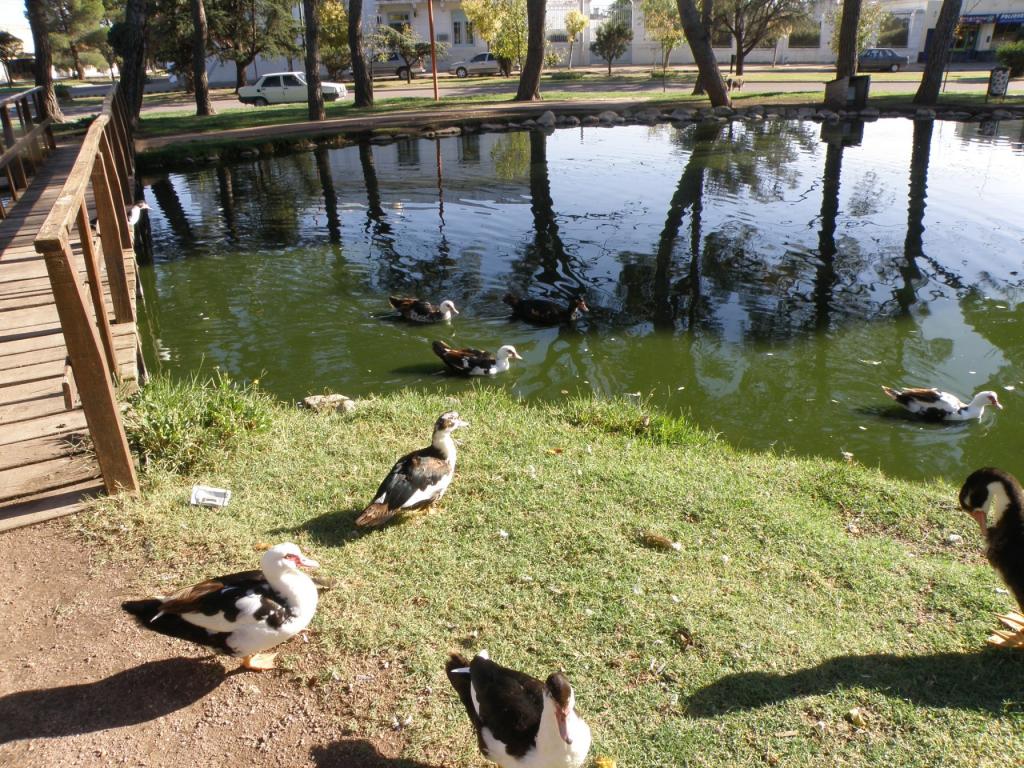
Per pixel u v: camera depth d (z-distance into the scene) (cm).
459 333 1111
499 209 1756
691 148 2405
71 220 521
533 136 2695
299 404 827
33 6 2592
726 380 954
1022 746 354
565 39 5753
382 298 1253
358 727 375
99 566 484
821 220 1609
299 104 3797
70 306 498
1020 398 898
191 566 481
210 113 3328
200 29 3216
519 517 542
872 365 988
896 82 3903
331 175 2172
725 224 1599
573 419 762
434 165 2264
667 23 4212
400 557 497
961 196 1758
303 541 512
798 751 354
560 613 444
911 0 5256
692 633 425
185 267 1420
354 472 606
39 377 688
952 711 375
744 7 3941
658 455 674
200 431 630
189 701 391
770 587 471
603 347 1054
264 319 1170
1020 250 1391
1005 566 420
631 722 371
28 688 396
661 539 510
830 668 403
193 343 1082
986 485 429
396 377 971
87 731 372
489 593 461
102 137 1099
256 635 382
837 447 799
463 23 5469
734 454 718
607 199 1819
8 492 544
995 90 3066
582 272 1347
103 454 539
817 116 2898
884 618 445
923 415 862
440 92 4009
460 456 639
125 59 2677
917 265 1336
